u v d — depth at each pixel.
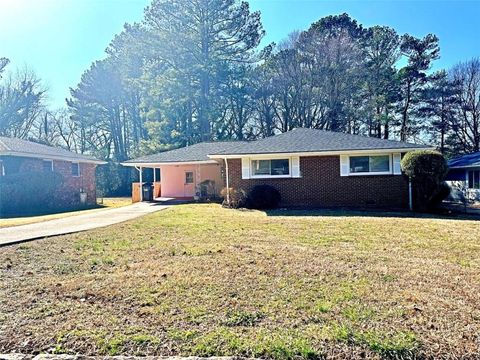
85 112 38.69
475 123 34.03
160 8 29.72
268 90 34.06
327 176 15.58
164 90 30.12
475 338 3.04
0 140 18.81
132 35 32.66
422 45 33.69
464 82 34.09
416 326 3.28
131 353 2.93
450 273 5.04
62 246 7.37
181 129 31.53
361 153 15.20
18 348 3.04
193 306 3.86
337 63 32.44
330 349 2.90
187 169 23.67
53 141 39.91
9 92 35.69
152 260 5.98
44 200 18.53
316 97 33.28
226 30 30.62
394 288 4.37
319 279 4.75
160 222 10.92
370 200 15.28
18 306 3.97
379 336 3.06
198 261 5.80
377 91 32.75
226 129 34.34
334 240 7.66
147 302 4.01
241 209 14.82
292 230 9.05
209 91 31.42
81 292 4.39
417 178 13.41
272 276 4.90
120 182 33.72
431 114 34.44
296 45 33.34
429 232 8.60
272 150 15.59
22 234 8.91
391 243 7.31
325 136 16.95
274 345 2.96
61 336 3.22
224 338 3.12
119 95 38.12
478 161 19.95
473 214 12.65
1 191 16.86
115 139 39.72
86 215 13.85
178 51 29.91
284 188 15.88
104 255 6.46
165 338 3.15
